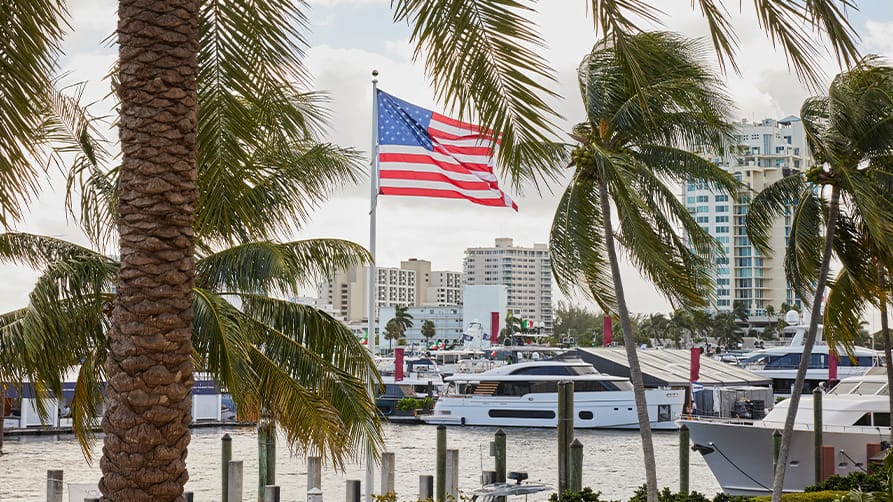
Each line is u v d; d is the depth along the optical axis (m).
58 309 19.27
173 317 8.88
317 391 21.03
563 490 30.02
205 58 11.90
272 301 21.88
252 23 11.80
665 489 25.47
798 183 24.39
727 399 61.62
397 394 86.81
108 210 21.12
